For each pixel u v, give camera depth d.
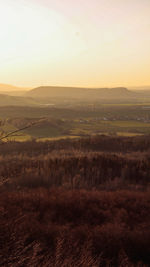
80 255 3.24
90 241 3.86
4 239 2.94
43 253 3.46
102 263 3.58
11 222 3.82
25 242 3.66
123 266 3.39
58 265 2.79
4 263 2.57
